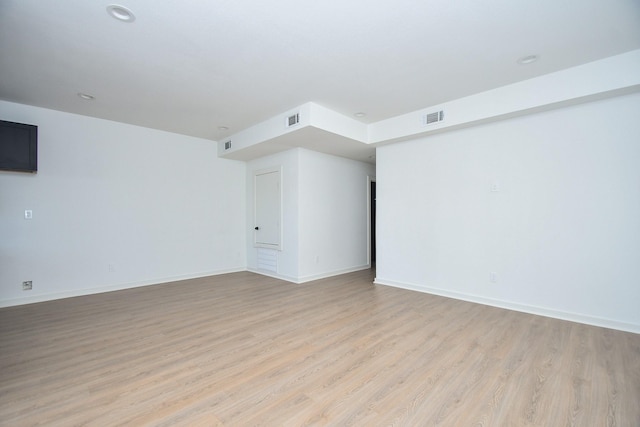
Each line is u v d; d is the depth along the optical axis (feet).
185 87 10.92
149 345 8.45
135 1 6.55
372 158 19.33
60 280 13.30
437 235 13.64
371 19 7.20
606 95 9.40
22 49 8.38
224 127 15.81
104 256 14.48
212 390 6.28
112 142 14.75
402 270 14.97
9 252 12.17
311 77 10.19
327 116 13.14
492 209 12.02
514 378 6.70
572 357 7.62
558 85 9.84
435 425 5.24
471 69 9.70
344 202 19.07
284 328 9.71
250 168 19.69
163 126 15.60
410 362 7.43
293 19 7.20
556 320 10.30
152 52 8.59
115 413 5.55
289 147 16.33
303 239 16.56
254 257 19.43
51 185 13.11
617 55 8.87
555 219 10.61
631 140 9.30
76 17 7.04
